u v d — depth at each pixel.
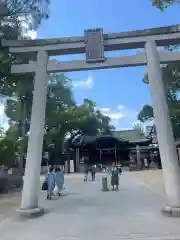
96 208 10.81
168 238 6.40
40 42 11.13
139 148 47.78
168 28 10.63
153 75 10.33
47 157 44.16
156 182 21.56
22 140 24.17
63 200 13.37
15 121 25.77
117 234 6.93
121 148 49.69
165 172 9.43
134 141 49.66
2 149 18.33
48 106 30.75
